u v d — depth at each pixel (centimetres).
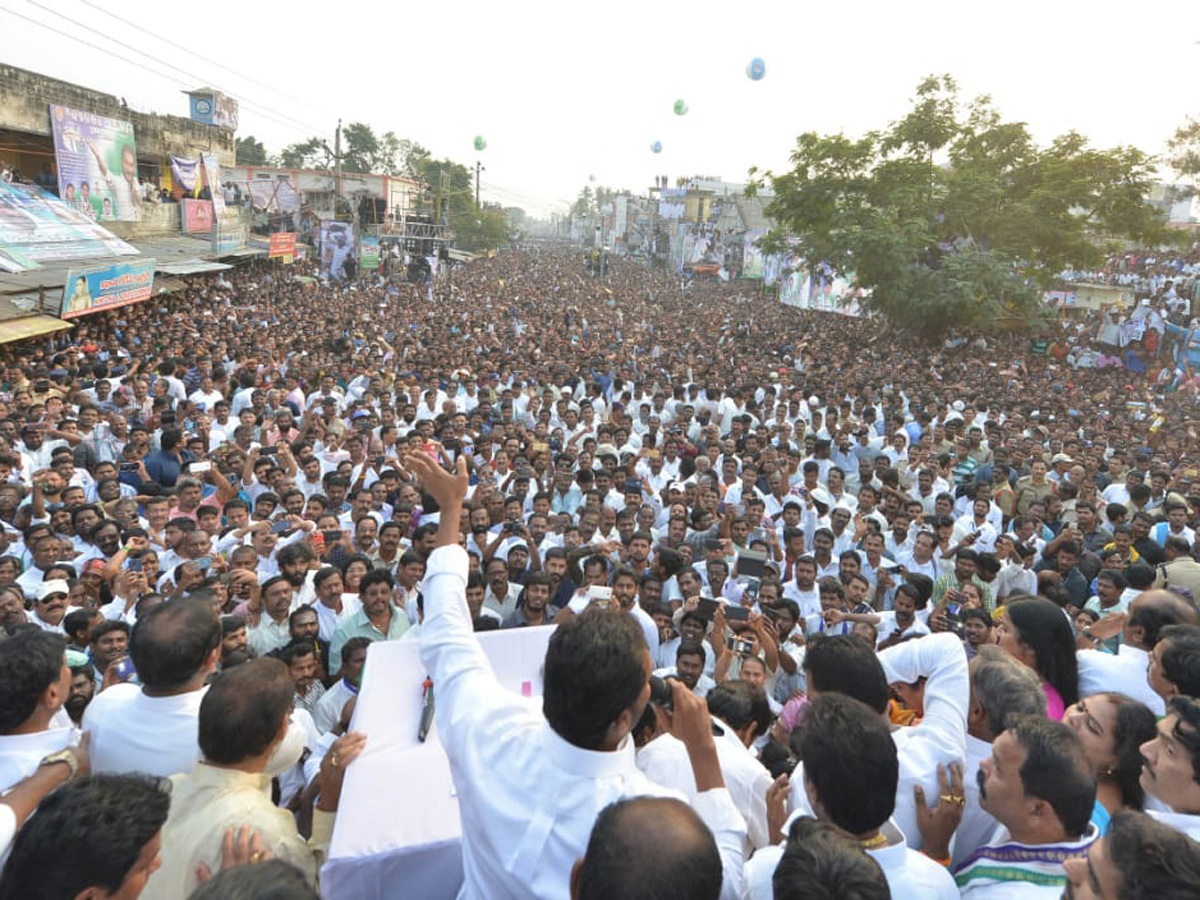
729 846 194
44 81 2003
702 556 789
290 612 559
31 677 247
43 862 165
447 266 5531
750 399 1463
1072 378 2234
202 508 698
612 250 11375
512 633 276
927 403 1524
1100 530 861
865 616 539
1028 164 2770
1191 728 231
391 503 848
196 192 2956
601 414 1405
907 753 251
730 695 352
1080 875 180
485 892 162
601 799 157
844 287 3647
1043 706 255
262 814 222
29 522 692
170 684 254
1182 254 3038
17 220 1769
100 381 1179
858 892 155
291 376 1423
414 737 240
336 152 3875
